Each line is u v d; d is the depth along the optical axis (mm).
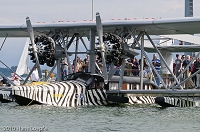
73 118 47719
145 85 68938
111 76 64438
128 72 75500
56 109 54219
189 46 92125
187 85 77250
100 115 50625
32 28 65562
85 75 60906
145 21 64062
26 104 56375
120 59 63344
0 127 41875
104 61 62188
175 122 46594
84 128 42125
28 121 45219
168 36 89250
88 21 66812
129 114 52469
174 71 85188
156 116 51094
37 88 56375
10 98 65938
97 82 60906
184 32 69250
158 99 60438
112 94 63344
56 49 66562
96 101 60656
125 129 42062
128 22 64438
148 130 41781
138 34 70625
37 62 65938
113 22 64812
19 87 55500
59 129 41438
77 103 58469
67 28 68188
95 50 62719
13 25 70312
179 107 62094
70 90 58031
